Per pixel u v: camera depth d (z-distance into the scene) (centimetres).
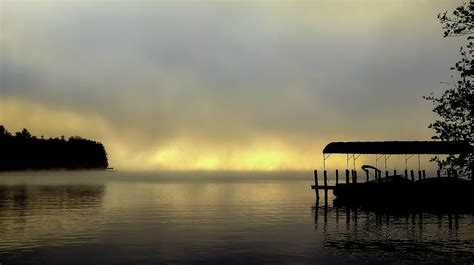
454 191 3859
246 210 3459
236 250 1853
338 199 4244
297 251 1841
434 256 1761
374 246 1959
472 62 1204
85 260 1681
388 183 4084
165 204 4000
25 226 2552
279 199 4631
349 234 2291
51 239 2111
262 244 1986
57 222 2731
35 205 3891
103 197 4916
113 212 3306
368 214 3256
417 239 2148
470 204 3831
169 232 2317
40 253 1800
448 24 1247
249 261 1661
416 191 3969
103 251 1834
